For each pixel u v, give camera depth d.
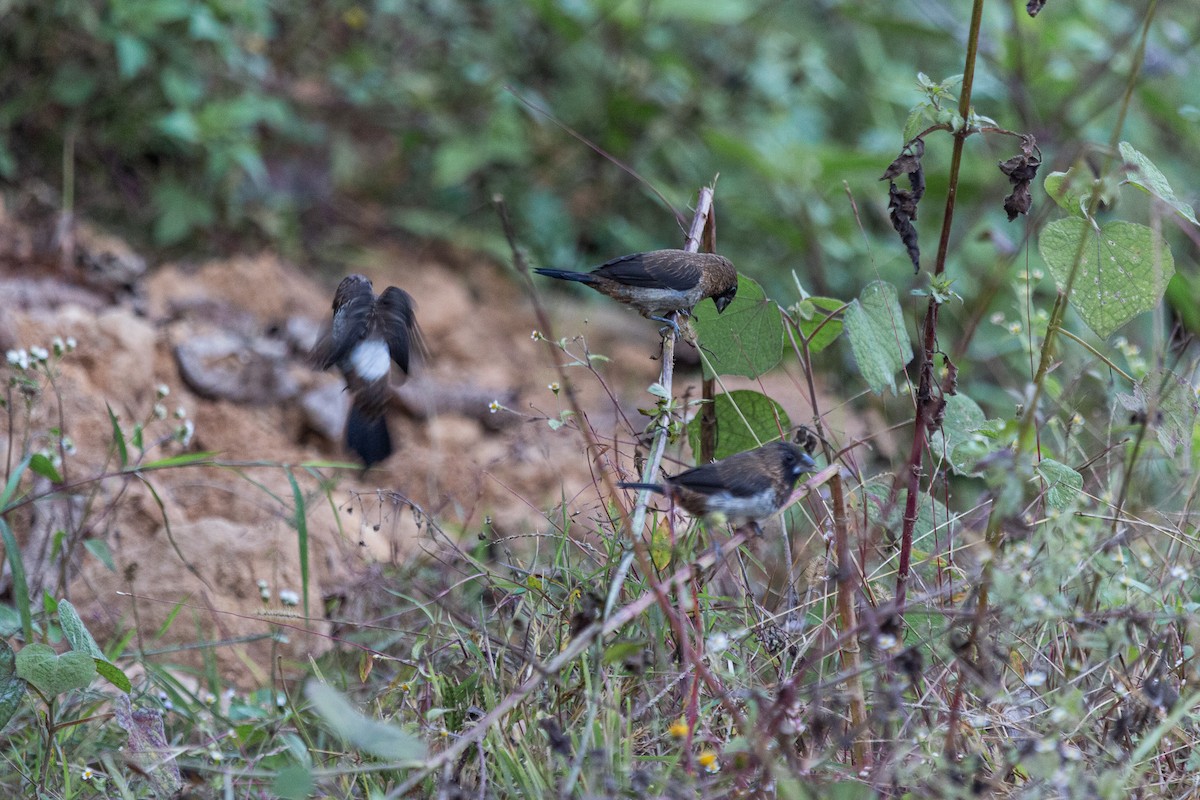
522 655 7.97
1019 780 7.41
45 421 11.59
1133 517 9.05
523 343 17.44
